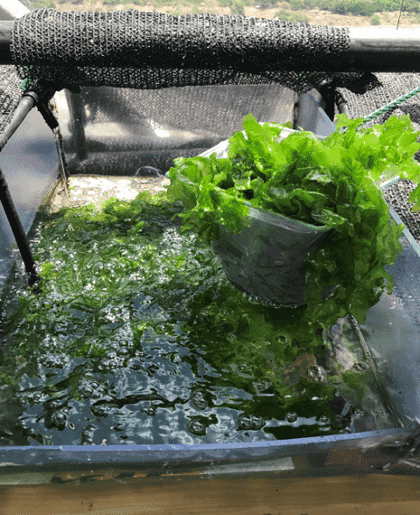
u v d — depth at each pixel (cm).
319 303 95
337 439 86
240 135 102
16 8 165
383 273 91
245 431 97
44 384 104
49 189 165
